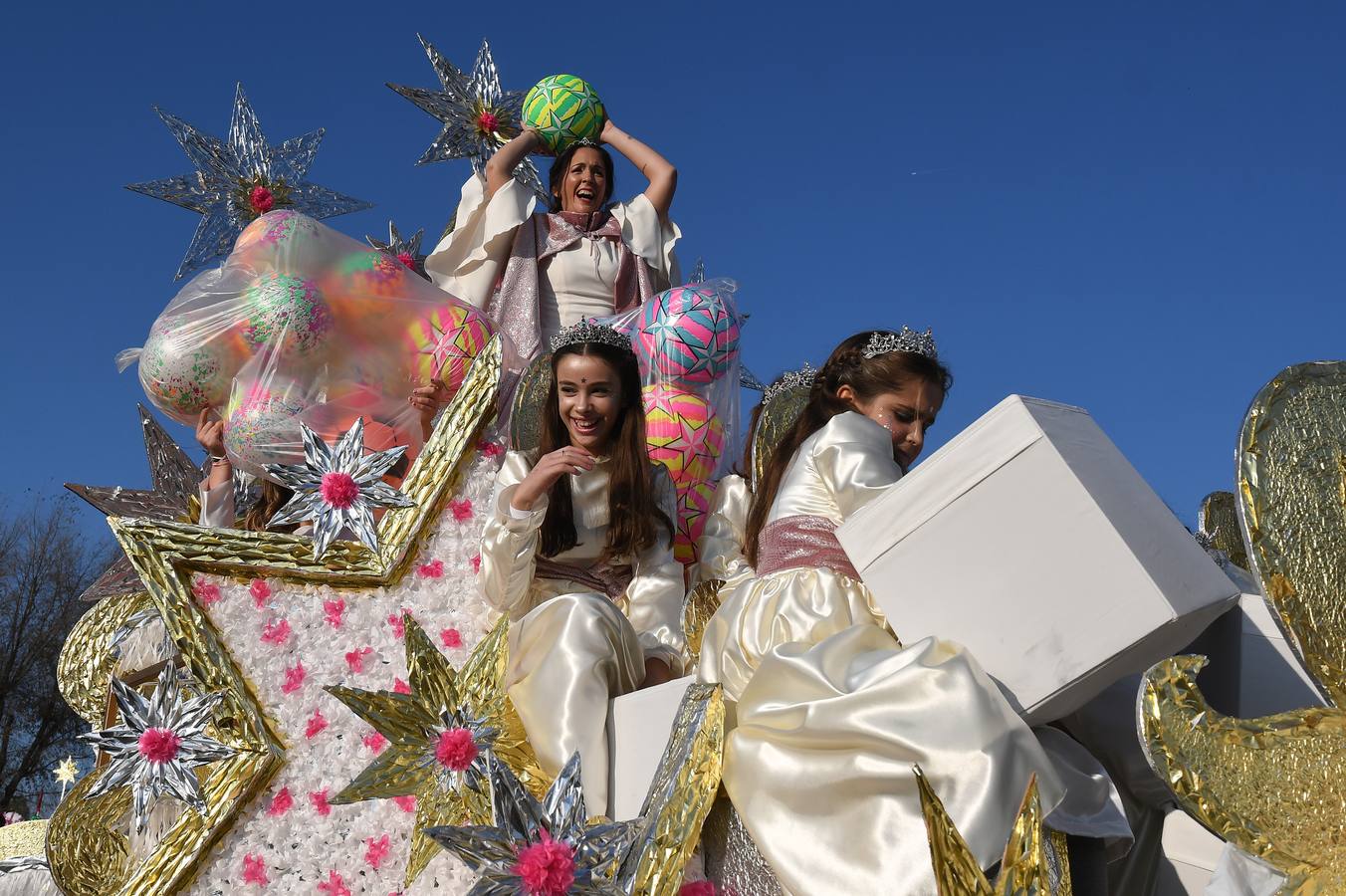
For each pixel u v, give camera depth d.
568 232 5.46
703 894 2.71
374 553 3.37
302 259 4.04
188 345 3.94
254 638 3.24
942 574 2.62
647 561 3.64
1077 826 2.44
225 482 4.22
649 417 4.14
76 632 4.38
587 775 2.95
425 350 4.04
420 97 5.75
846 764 2.44
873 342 3.44
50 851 3.63
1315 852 2.21
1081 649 2.44
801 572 3.03
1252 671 2.86
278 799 3.13
